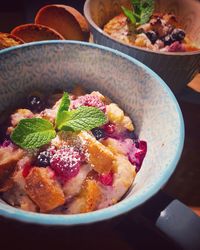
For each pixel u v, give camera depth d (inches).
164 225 6.3
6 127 8.5
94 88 9.6
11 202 7.4
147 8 12.5
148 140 8.5
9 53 8.4
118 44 10.5
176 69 10.8
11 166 7.7
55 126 8.1
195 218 6.4
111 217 5.9
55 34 11.1
